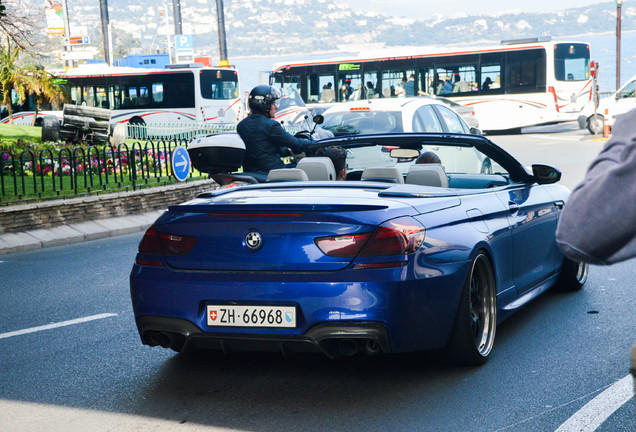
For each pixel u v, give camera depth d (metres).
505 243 5.71
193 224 4.81
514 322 6.52
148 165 15.25
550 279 6.96
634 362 1.82
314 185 5.43
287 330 4.57
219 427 4.29
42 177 13.45
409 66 34.81
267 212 4.65
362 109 11.68
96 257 10.64
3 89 29.20
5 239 11.76
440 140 6.65
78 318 7.07
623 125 1.58
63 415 4.58
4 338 6.45
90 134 23.89
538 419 4.29
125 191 14.05
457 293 4.91
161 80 37.84
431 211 4.93
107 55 62.06
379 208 4.64
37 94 29.48
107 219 13.35
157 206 14.38
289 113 32.50
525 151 26.41
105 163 14.44
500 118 34.53
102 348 6.02
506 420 4.29
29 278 9.23
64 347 6.09
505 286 5.76
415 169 5.75
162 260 4.88
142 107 38.09
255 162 8.98
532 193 6.55
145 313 4.89
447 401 4.61
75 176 13.48
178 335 4.86
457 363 5.23
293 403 4.65
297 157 9.35
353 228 4.55
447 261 4.82
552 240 6.82
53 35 54.94
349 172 7.12
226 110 38.16
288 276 4.58
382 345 4.52
